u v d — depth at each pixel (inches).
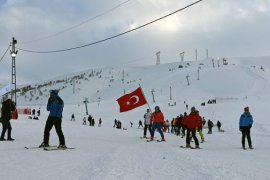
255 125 1990.7
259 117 2770.7
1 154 460.4
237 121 2593.5
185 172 352.8
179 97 6505.9
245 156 569.3
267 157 568.4
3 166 365.7
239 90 6776.6
